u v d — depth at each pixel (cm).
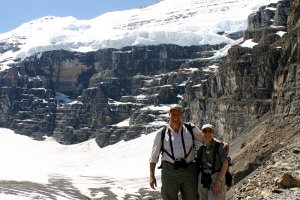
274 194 2050
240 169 6131
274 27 16212
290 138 6075
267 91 13262
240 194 2486
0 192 13800
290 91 8094
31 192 14038
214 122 15600
